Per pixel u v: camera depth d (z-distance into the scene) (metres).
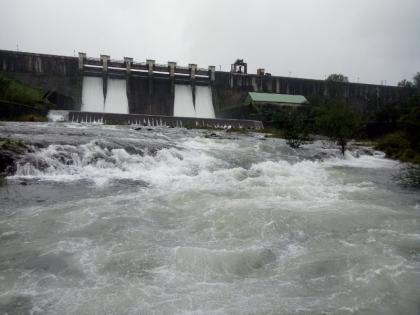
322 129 35.62
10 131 21.86
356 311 5.53
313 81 92.62
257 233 8.80
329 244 8.22
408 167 23.36
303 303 5.72
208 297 5.86
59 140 18.22
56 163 15.43
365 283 6.37
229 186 13.74
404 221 10.00
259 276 6.65
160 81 79.88
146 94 77.56
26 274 6.43
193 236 8.49
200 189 12.99
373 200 12.68
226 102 84.50
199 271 6.76
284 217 9.84
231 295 5.94
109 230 8.62
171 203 11.18
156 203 11.11
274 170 18.48
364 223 9.73
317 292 6.08
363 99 93.69
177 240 8.20
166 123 51.50
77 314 5.32
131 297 5.79
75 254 7.23
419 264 7.14
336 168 21.62
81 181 14.05
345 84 92.69
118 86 76.94
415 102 51.09
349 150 30.72
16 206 10.42
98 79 76.75
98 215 9.71
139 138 24.12
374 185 16.12
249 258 7.33
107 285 6.13
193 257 7.26
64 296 5.77
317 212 10.41
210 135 34.06
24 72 70.81
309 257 7.47
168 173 16.44
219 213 10.10
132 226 8.95
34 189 12.38
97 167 16.44
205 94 83.56
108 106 73.50
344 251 7.78
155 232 8.63
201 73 84.19
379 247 8.02
